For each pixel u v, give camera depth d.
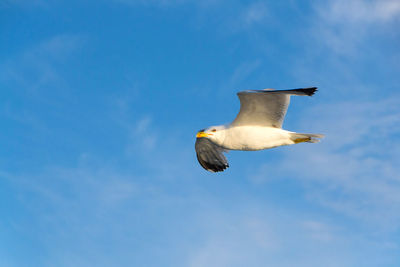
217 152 17.62
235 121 14.96
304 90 13.04
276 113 14.37
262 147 14.90
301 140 14.55
